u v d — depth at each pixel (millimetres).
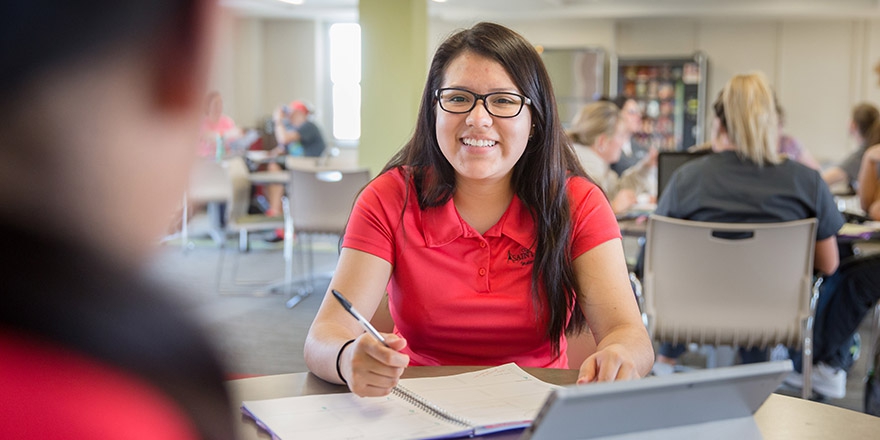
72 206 293
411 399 1227
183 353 313
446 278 1638
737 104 2963
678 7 9773
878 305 3482
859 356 4457
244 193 6316
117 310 297
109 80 295
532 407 1188
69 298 289
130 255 305
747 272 2836
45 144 288
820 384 3594
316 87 11602
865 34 10328
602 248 1657
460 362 1663
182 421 309
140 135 302
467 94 1597
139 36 297
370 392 1204
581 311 1701
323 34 11758
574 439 799
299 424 1114
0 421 280
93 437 289
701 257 2857
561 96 10625
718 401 870
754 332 2879
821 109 10523
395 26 6031
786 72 10578
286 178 6465
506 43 1617
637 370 1418
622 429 820
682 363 4254
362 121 6137
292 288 5906
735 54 10688
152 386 302
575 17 10531
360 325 1566
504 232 1626
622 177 4930
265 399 1254
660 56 10711
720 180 3016
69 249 290
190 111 309
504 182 1657
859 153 5758
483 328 1629
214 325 333
